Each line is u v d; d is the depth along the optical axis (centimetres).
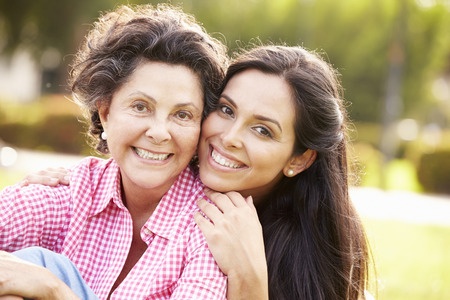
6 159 1576
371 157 2358
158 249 346
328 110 365
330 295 391
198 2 3009
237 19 3077
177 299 325
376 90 3103
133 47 337
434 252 973
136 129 332
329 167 385
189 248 341
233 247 337
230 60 379
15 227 346
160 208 352
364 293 422
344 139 394
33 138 2252
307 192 391
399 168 2628
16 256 311
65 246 353
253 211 353
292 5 3089
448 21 3125
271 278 385
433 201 1744
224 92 353
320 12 3067
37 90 3456
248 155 349
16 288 291
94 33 368
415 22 3077
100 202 361
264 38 3061
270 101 348
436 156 2086
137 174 338
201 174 359
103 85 342
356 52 3067
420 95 3231
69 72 383
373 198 1639
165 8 395
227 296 339
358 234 409
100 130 371
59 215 357
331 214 389
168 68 335
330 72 377
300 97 355
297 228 395
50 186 366
